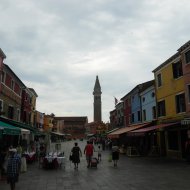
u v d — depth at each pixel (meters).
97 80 146.12
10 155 10.14
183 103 25.75
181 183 12.55
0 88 25.00
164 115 29.72
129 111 45.12
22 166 17.36
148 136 34.34
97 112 142.62
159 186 11.86
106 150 45.41
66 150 44.56
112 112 66.75
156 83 31.61
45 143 29.77
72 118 158.25
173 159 25.48
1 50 23.75
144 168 18.80
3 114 25.66
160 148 29.92
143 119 37.22
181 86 25.75
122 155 32.94
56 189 11.55
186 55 24.84
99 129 71.94
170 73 28.09
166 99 29.02
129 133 29.36
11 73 28.28
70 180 13.98
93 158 20.22
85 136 149.38
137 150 31.83
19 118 33.66
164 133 29.62
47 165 19.31
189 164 20.77
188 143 21.86
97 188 11.66
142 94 37.44
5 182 13.37
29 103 40.19
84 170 18.34
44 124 61.09
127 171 17.41
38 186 12.30
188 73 24.23
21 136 32.62
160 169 18.02
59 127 126.25
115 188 11.58
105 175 15.72
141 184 12.47
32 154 23.28
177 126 24.83
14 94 30.67
